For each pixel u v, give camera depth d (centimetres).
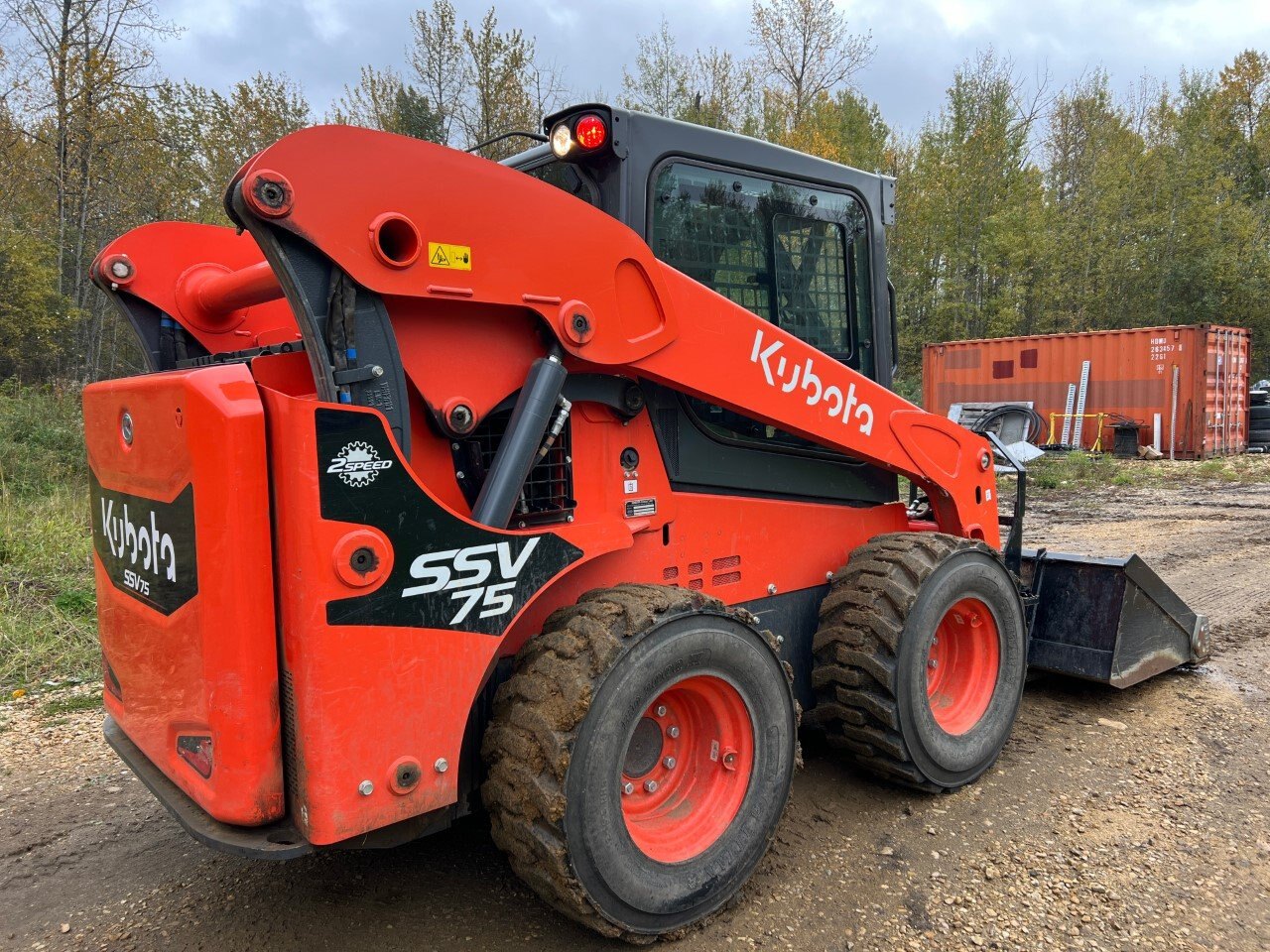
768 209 322
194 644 201
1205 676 468
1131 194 3131
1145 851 292
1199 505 1123
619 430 265
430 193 202
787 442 321
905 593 300
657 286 250
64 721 418
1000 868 281
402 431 203
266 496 190
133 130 1570
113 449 239
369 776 198
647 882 228
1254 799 329
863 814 316
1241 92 3625
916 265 2870
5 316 1523
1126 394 1627
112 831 316
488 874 280
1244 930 250
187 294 303
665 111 2508
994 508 397
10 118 1529
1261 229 3172
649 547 276
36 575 611
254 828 200
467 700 214
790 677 268
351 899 267
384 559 196
